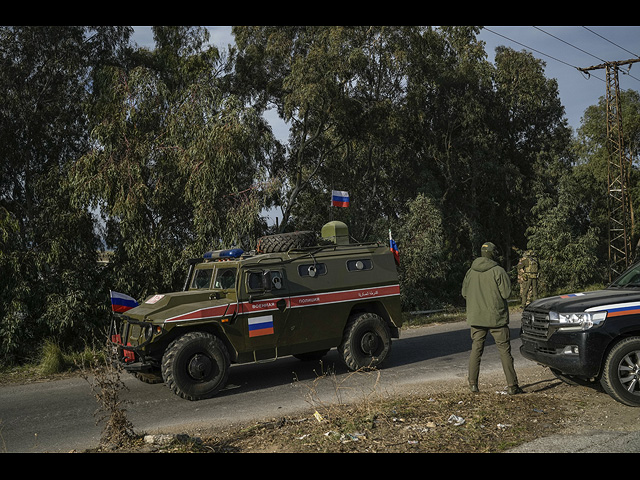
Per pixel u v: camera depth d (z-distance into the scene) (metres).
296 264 9.17
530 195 35.31
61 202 17.33
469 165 33.94
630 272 7.88
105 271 17.55
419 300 25.83
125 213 16.16
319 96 22.50
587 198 38.88
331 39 23.22
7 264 15.44
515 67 36.66
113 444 5.44
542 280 30.38
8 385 10.27
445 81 31.78
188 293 8.63
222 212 17.19
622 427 5.57
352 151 29.73
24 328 14.95
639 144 39.34
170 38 24.14
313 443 5.27
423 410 6.37
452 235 32.81
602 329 6.48
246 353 8.59
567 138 38.75
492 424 5.73
